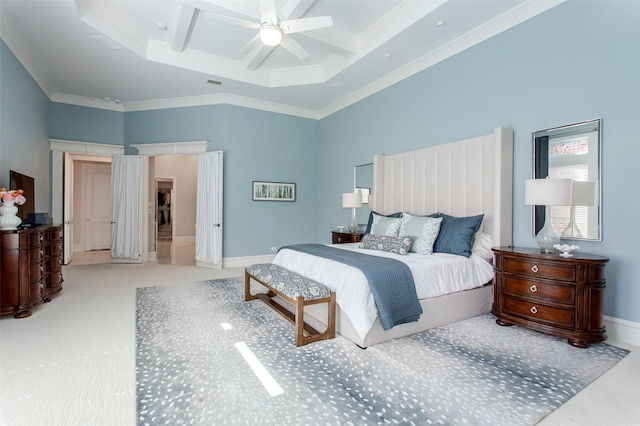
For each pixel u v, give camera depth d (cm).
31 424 152
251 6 335
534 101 306
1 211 301
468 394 179
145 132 593
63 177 556
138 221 590
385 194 474
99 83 499
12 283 294
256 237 598
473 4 305
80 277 477
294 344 246
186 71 455
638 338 242
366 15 362
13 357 220
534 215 306
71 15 319
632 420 157
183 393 179
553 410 165
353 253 322
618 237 252
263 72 506
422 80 421
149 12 355
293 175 634
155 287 418
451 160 377
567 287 241
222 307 336
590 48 268
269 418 158
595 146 265
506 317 278
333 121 607
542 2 297
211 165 563
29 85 425
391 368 209
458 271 297
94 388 183
